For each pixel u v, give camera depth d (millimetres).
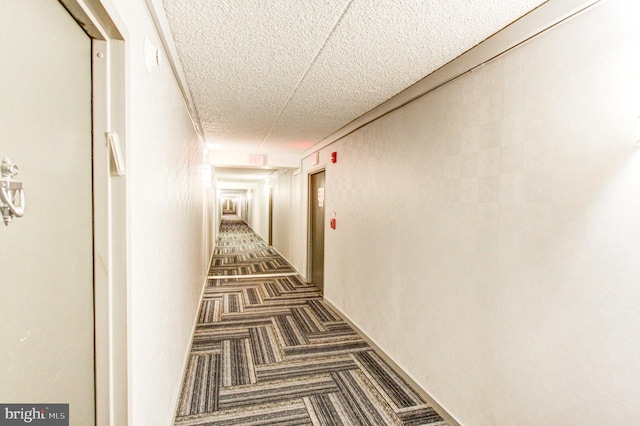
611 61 1072
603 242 1098
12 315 553
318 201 4648
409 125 2254
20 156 569
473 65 1638
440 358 1921
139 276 1073
